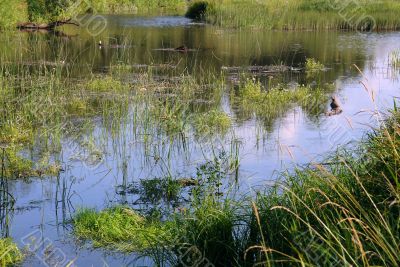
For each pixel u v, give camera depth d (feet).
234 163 31.78
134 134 38.34
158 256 20.34
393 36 100.17
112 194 28.30
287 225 17.69
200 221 20.30
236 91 53.67
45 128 38.47
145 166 32.63
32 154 34.40
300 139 37.81
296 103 49.29
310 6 114.01
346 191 17.19
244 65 68.85
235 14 110.52
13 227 24.72
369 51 82.38
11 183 29.84
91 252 22.29
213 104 47.67
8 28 92.94
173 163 33.01
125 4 141.38
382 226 15.88
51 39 85.66
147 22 114.93
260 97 49.98
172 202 26.86
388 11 111.75
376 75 63.16
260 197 20.98
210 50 80.43
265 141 37.45
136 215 24.59
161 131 39.17
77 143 36.78
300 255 15.25
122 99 47.98
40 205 27.02
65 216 25.81
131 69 63.46
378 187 18.11
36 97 43.70
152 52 77.36
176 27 107.34
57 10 101.60
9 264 21.33
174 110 43.19
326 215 17.44
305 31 106.22
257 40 91.20
